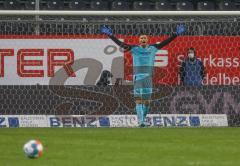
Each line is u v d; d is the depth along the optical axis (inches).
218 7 2864.2
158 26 2001.7
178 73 1984.5
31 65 1962.4
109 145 1446.9
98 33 1977.1
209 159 1209.4
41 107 1962.4
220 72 1988.2
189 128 1899.6
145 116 1961.1
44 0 2849.4
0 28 1959.9
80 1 2866.6
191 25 1998.0
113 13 2034.9
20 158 1206.3
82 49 1971.0
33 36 1964.8
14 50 1958.7
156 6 2864.2
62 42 1967.3
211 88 1983.3
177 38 1988.2
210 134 1715.1
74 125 1957.4
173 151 1338.6
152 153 1302.9
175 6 2881.4
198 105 1977.1
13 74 1961.1
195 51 1990.7
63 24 1983.3
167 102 1971.0
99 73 1971.0
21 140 1549.0
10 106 1962.4
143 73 1964.8
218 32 2000.5
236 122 1977.1
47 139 1576.0
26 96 1961.1
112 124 1958.7
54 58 1964.8
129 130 1828.2
